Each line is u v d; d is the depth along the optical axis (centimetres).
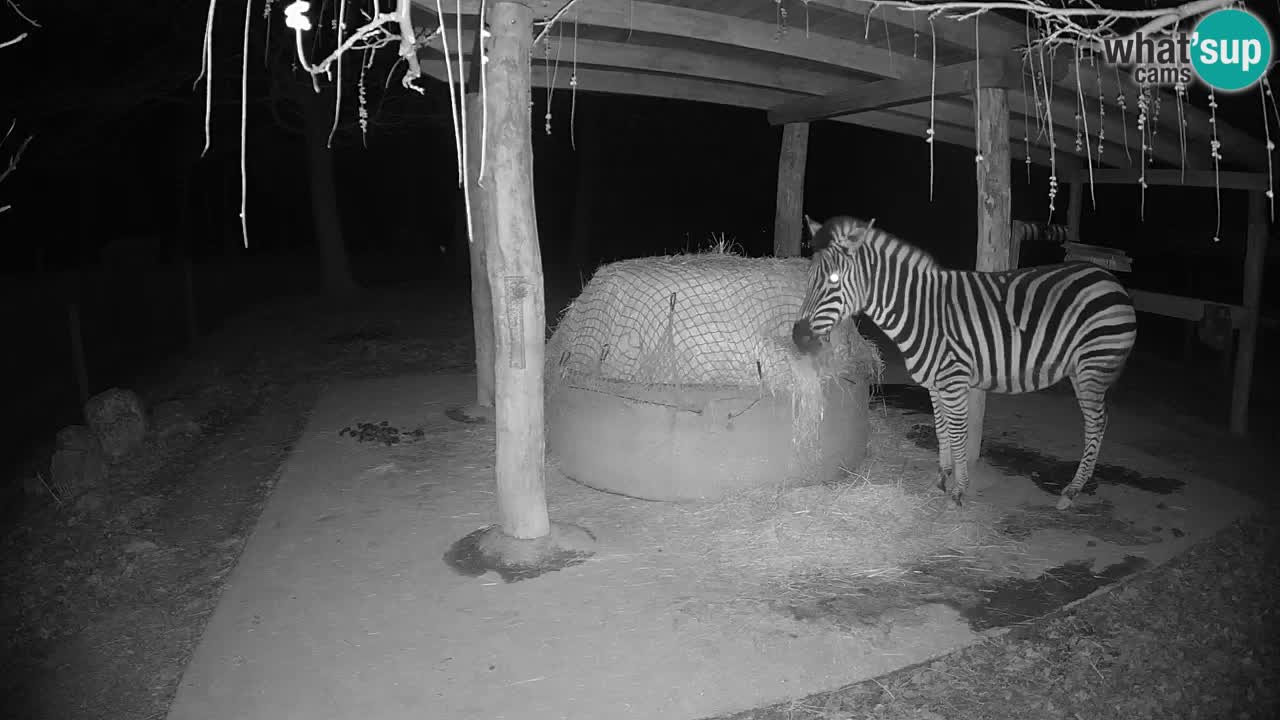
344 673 396
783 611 449
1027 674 400
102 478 704
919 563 504
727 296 597
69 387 1103
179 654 438
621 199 2670
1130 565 502
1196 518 570
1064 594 469
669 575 489
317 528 560
